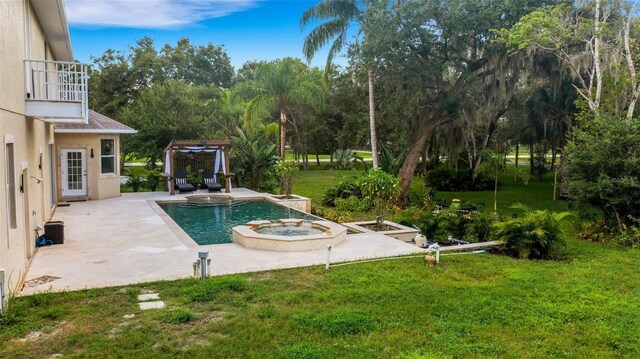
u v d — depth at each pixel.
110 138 19.28
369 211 17.17
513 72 19.78
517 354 5.39
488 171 23.73
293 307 6.76
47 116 9.34
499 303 7.05
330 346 5.48
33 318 6.14
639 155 12.30
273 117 41.25
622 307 7.01
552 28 15.60
